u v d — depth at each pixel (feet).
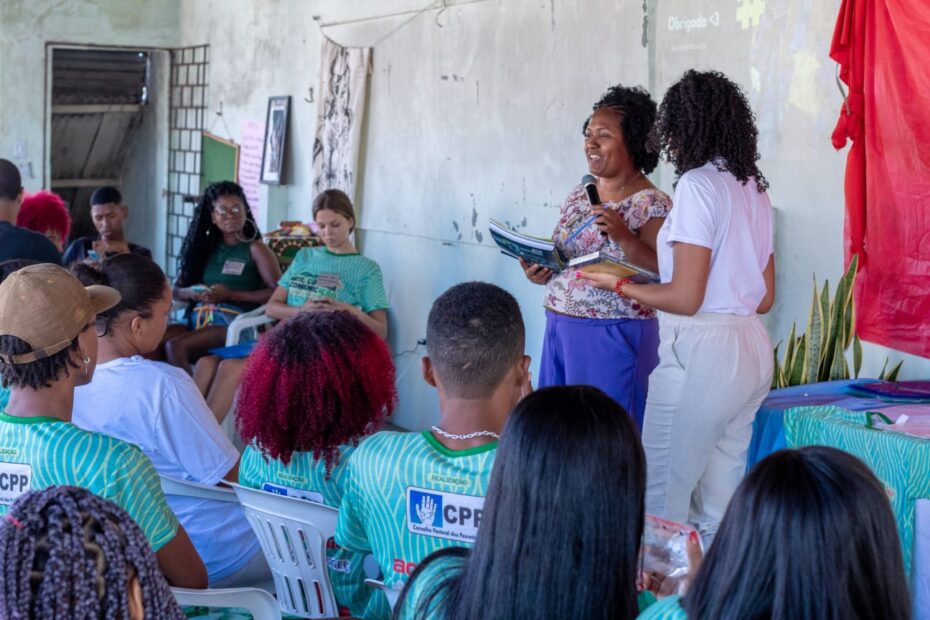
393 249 20.48
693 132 9.42
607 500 5.11
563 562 5.09
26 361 6.75
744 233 9.36
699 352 9.47
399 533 6.51
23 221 19.53
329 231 17.31
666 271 9.80
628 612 5.24
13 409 6.90
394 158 20.15
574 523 5.09
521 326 6.61
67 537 3.59
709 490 10.17
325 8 22.07
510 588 5.11
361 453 6.67
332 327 7.98
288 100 23.59
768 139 12.80
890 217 11.46
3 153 27.81
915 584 8.25
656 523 6.35
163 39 29.07
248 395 8.05
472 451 6.32
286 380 7.88
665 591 6.17
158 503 7.02
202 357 17.01
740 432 10.04
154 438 8.82
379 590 7.54
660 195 10.94
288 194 24.02
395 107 20.02
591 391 5.37
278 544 8.10
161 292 9.25
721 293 9.38
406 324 20.22
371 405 7.99
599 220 10.52
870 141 11.58
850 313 11.72
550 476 5.10
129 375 8.83
